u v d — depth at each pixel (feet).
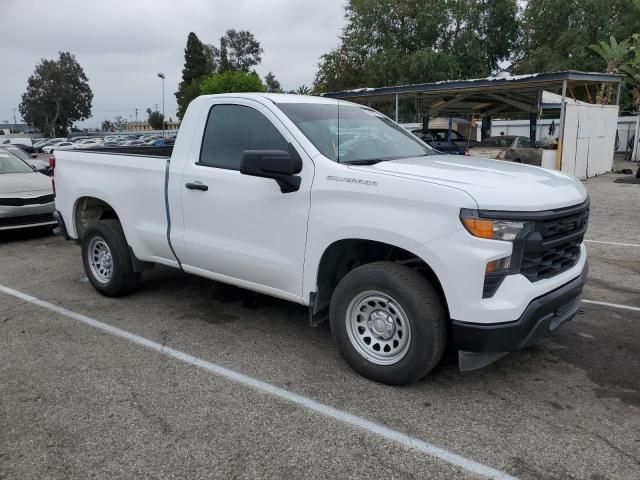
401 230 11.01
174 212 15.61
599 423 10.69
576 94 101.50
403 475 9.18
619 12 125.80
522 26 131.23
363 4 125.70
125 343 14.79
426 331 11.18
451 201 10.52
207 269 15.39
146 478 9.16
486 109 90.89
